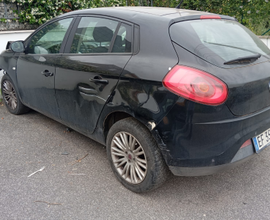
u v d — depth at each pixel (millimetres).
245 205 2637
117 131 2773
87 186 2895
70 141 3881
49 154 3525
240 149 2398
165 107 2281
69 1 6680
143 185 2654
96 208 2572
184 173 2422
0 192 2766
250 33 3033
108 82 2715
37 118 4676
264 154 3557
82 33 3229
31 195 2732
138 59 2541
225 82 2189
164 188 2900
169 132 2301
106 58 2814
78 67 3064
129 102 2521
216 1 7477
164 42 2461
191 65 2262
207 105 2164
